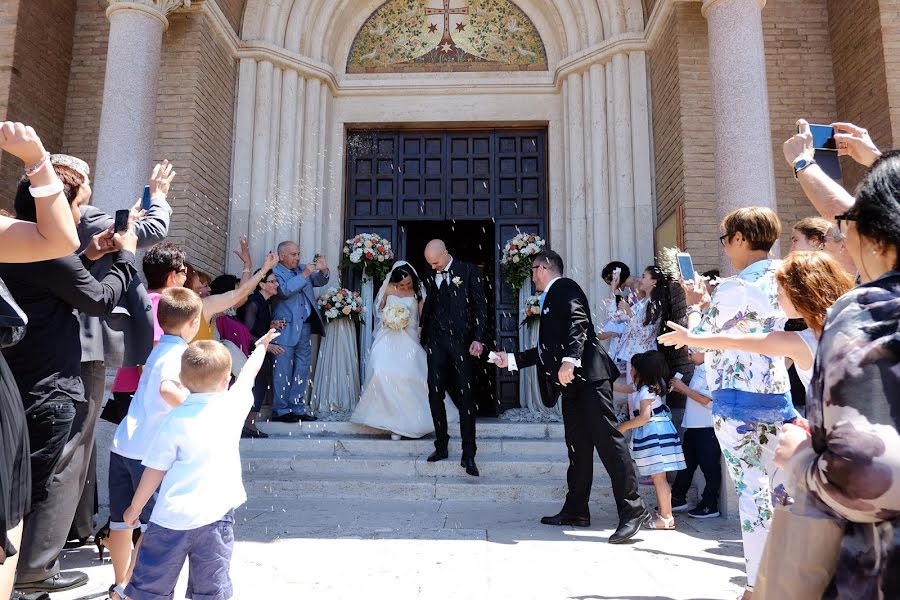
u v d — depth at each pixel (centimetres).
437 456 621
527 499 586
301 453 662
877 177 133
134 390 358
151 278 362
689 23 735
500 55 945
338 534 457
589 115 870
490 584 348
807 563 124
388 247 865
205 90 777
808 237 338
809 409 127
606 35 870
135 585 248
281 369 736
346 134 944
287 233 855
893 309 118
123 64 659
